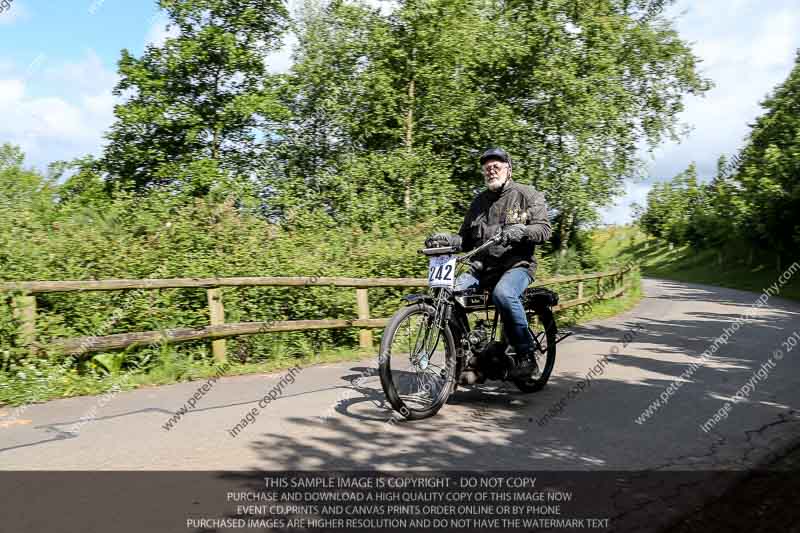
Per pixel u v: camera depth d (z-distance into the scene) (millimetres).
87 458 3701
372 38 22234
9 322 5453
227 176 21047
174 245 8383
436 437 4336
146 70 21672
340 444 4109
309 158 23500
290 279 7551
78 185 20406
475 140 22734
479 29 22500
